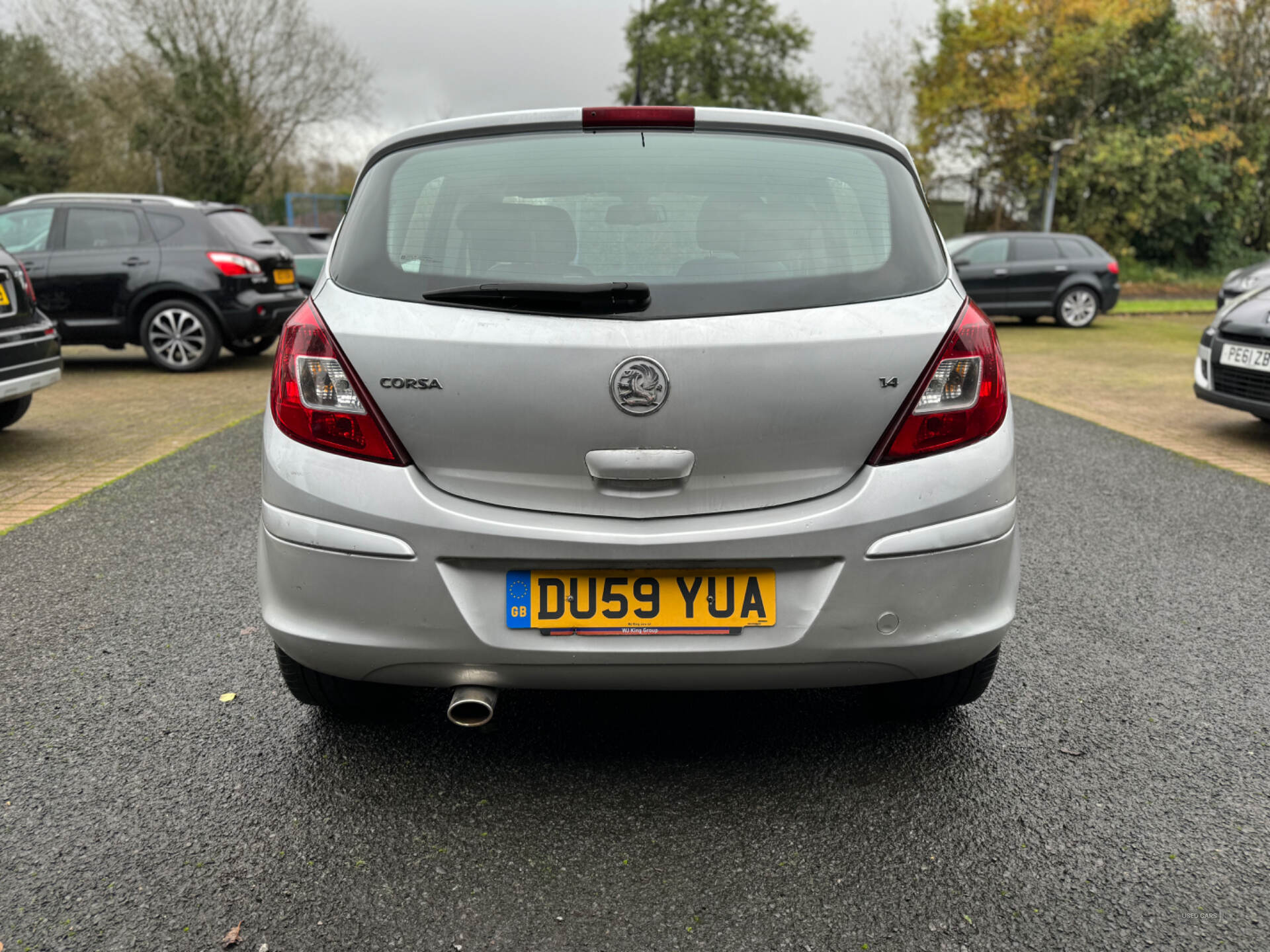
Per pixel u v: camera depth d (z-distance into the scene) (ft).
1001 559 7.70
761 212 7.59
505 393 7.16
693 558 7.22
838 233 7.62
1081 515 17.20
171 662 10.83
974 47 101.91
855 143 8.21
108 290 33.99
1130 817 7.92
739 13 170.19
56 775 8.48
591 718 9.59
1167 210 99.19
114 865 7.23
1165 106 100.48
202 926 6.57
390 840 7.55
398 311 7.36
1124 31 97.30
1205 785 8.43
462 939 6.47
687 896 6.90
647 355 7.09
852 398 7.27
